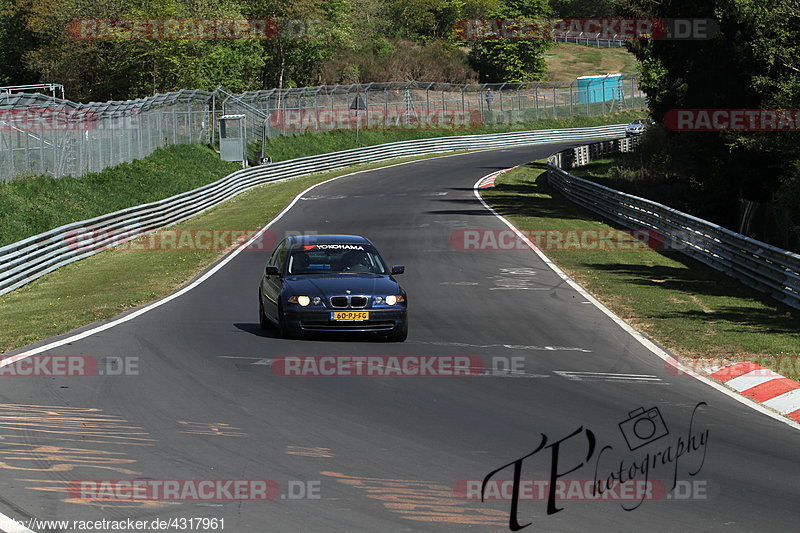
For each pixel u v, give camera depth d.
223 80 168.75
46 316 41.75
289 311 33.50
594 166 142.25
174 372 27.89
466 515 16.11
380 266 37.28
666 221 67.31
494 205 94.56
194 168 117.75
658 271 56.50
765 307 44.81
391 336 34.47
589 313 42.31
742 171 86.19
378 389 26.16
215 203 103.69
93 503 16.28
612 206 82.00
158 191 100.88
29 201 77.38
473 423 22.58
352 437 20.94
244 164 130.75
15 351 31.42
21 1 176.38
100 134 97.12
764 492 18.02
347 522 15.61
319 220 83.81
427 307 43.72
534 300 45.81
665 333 37.56
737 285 51.69
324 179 127.94
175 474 17.98
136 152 108.62
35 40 180.38
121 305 43.72
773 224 61.88
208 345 32.88
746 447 21.45
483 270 56.16
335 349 32.62
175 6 152.50
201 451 19.56
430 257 61.56
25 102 82.56
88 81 163.88
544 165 147.50
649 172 118.19
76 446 19.78
